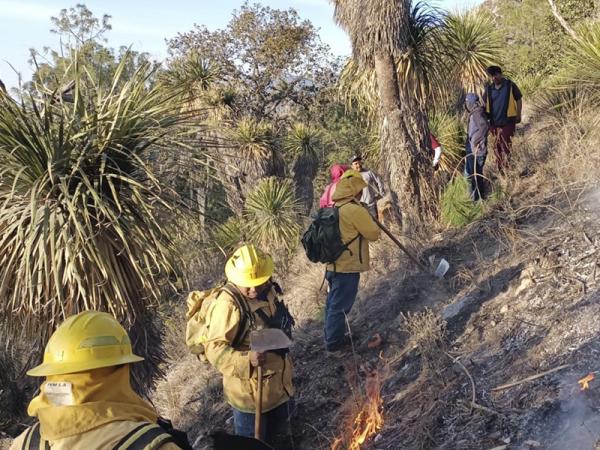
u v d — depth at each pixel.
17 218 4.82
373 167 11.67
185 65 15.59
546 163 7.73
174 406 7.23
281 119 26.55
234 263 4.43
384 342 5.97
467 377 4.71
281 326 4.52
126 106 4.94
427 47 8.91
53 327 4.93
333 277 5.90
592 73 7.41
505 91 8.09
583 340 4.36
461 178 8.01
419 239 7.56
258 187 13.15
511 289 5.52
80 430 2.02
